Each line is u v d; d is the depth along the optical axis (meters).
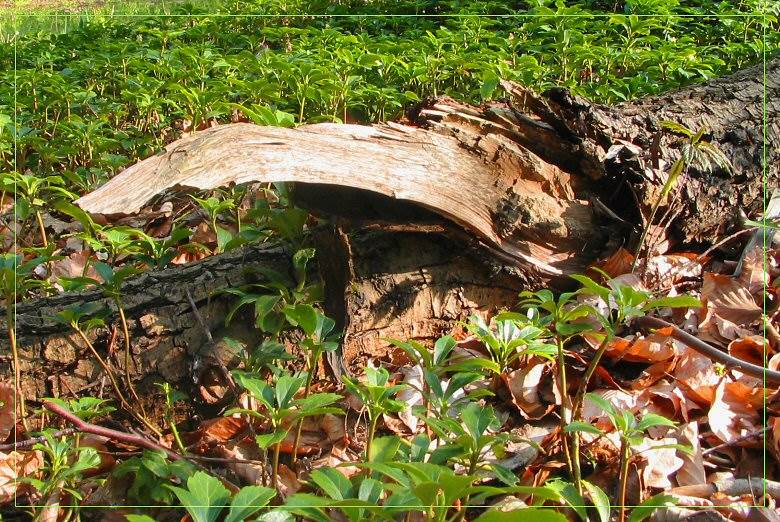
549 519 1.47
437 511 1.67
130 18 9.12
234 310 2.59
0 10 12.16
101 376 2.66
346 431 2.54
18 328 2.67
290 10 8.21
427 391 2.35
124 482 2.45
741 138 3.34
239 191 3.83
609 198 3.09
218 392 2.66
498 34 6.69
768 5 6.90
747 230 3.23
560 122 3.00
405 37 6.87
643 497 2.21
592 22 6.32
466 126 2.93
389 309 2.85
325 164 2.59
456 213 2.79
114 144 4.76
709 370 2.60
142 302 2.71
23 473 2.43
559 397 2.58
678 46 5.88
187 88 5.30
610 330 2.18
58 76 5.44
